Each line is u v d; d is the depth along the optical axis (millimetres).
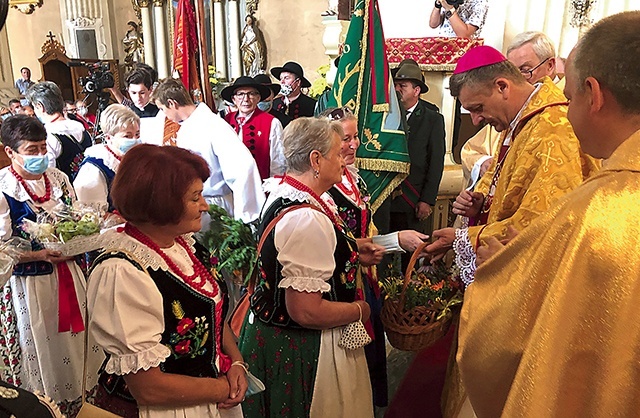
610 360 754
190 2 3723
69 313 2133
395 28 3822
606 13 3277
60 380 2180
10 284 2072
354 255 1595
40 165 2057
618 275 758
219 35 7824
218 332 1237
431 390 2420
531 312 873
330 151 1479
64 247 2010
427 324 1663
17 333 2115
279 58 7785
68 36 8703
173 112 2781
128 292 1035
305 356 1554
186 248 1231
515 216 1479
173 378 1115
